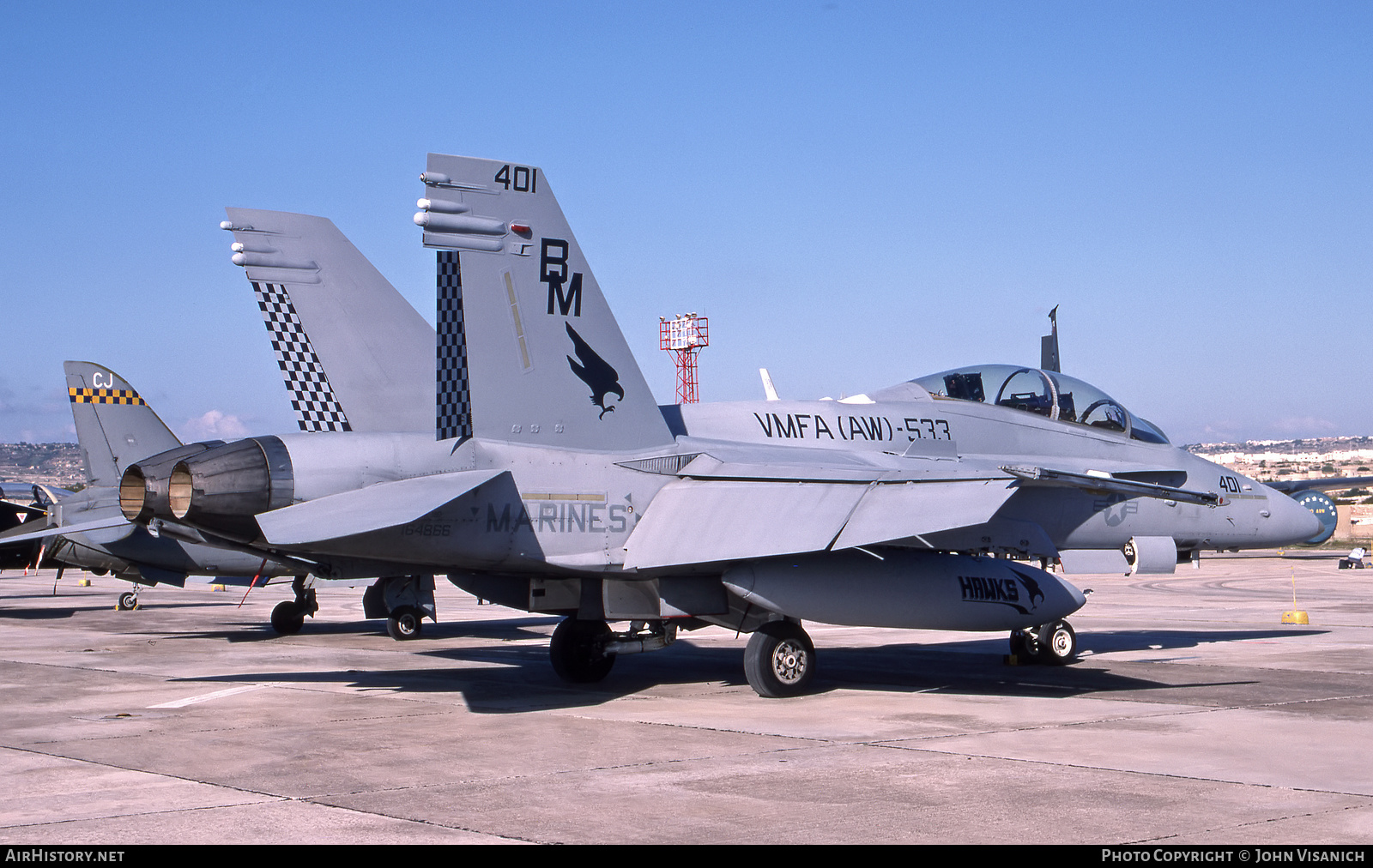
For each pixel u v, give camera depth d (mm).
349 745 8289
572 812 6230
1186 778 7113
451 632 19797
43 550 21797
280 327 13586
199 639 18344
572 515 10516
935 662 14422
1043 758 7766
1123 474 14086
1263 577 42281
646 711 10070
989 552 12156
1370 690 11445
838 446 12609
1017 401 14055
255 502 9680
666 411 12211
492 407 10383
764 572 10742
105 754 7965
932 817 6113
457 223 10148
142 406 21047
